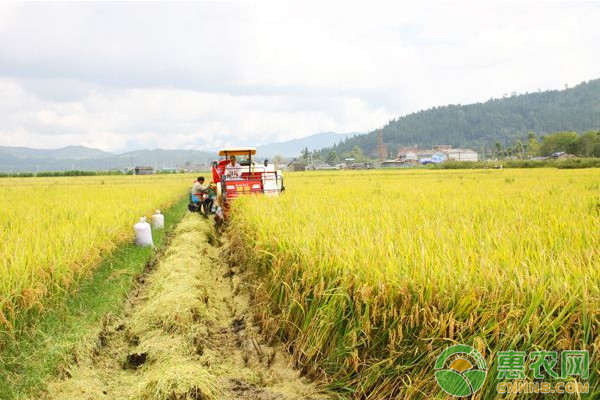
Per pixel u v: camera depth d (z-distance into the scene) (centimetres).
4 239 761
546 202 910
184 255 887
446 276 380
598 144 9281
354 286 430
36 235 788
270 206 948
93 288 714
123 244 1009
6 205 1466
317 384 434
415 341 374
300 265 521
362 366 407
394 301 391
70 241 755
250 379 449
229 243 1104
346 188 1709
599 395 303
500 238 482
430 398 351
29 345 500
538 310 329
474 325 346
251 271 708
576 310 314
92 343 527
